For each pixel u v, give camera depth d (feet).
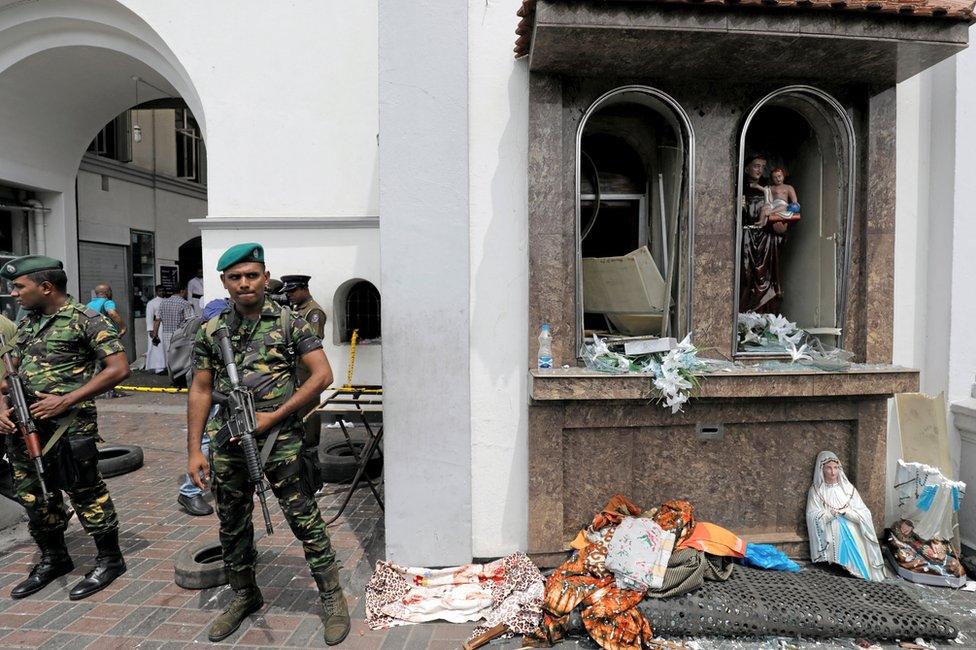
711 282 11.41
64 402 10.12
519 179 10.70
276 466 8.96
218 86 23.40
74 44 24.79
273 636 9.31
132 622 9.71
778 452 11.32
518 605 9.61
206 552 11.78
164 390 29.86
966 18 9.41
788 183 13.15
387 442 10.61
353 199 23.73
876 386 10.68
